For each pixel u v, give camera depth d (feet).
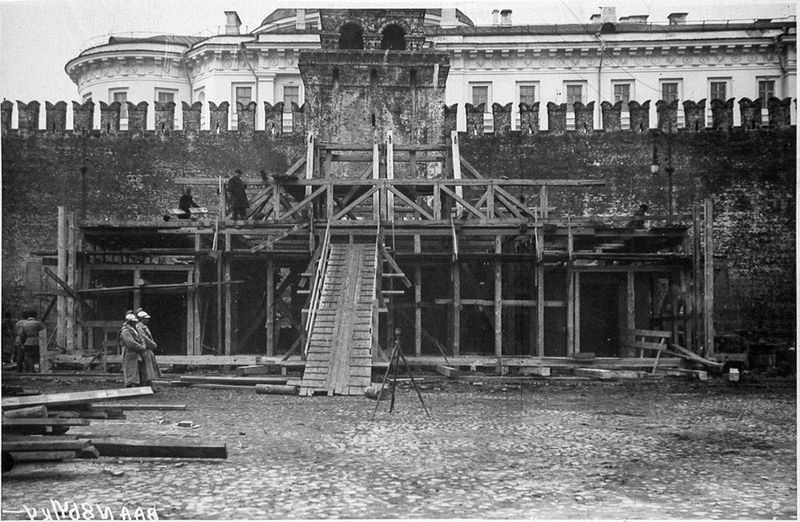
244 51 139.23
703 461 37.83
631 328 80.33
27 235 113.60
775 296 112.06
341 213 77.46
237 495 30.40
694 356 75.82
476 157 115.24
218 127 116.98
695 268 79.05
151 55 141.18
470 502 29.91
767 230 112.98
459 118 137.28
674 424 48.70
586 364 75.46
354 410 53.01
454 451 39.22
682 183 114.32
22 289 111.45
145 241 85.15
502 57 137.18
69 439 35.45
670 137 114.83
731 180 113.80
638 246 88.07
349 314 67.87
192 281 80.84
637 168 114.73
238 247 84.64
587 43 135.74
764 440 43.42
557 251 79.92
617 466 36.55
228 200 87.20
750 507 29.91
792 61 132.87
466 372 75.41
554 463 36.94
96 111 141.90
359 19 108.58
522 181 78.02
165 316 93.56
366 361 63.36
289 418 49.06
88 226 77.20
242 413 51.11
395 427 46.06
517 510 29.01
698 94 135.13
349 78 107.34
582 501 30.37
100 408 40.88
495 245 80.69
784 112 113.70
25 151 114.73
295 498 30.09
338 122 107.24
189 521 27.25
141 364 62.90
